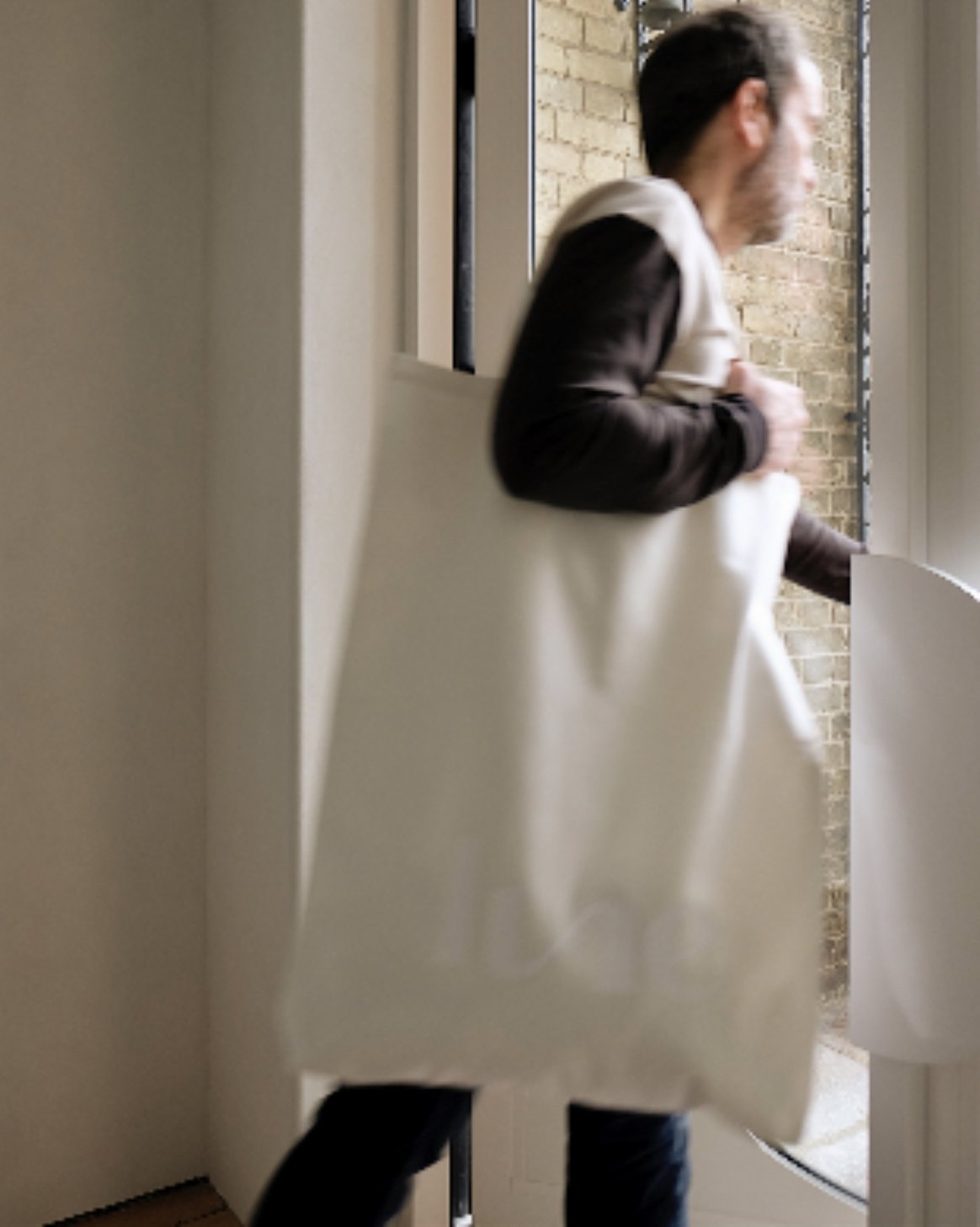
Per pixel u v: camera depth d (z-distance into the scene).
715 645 0.77
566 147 1.57
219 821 1.99
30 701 1.91
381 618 0.83
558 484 0.75
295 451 1.66
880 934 0.98
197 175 2.03
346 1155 0.92
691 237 0.77
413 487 0.84
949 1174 1.07
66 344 1.92
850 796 1.00
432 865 0.80
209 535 2.03
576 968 0.77
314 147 1.64
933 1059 0.95
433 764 0.81
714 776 0.77
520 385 0.75
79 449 1.94
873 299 1.08
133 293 1.98
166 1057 2.03
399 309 1.75
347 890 0.83
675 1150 1.00
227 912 1.95
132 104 1.97
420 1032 0.80
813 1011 0.77
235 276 1.89
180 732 2.04
